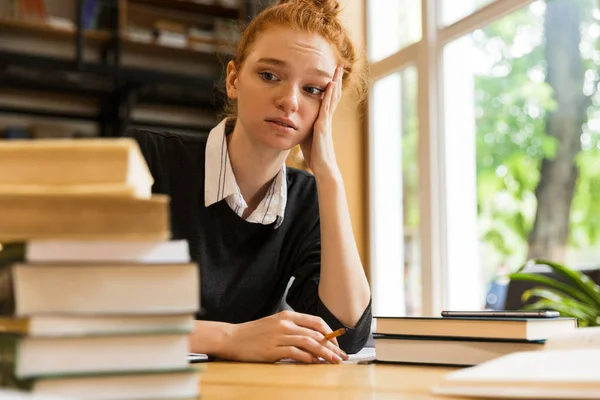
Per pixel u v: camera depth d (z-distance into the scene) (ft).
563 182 12.35
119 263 1.81
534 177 12.50
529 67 12.47
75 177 1.68
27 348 1.72
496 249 12.26
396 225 12.42
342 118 12.13
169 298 1.85
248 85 4.68
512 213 12.39
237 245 5.19
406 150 12.61
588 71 12.00
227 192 5.03
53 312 1.74
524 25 12.33
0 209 1.75
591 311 6.73
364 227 12.37
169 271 1.85
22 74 14.73
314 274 5.16
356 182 12.30
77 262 1.77
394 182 12.39
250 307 5.24
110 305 1.79
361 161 12.35
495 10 10.68
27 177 1.69
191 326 1.90
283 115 4.65
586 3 11.94
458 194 11.96
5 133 15.20
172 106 17.01
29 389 1.69
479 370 2.15
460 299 11.87
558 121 12.38
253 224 5.19
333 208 4.79
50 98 15.96
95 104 16.30
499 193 12.36
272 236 5.31
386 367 3.31
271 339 3.67
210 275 5.07
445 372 3.05
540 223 12.50
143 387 1.82
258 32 4.75
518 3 10.30
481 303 12.04
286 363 3.62
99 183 1.67
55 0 15.81
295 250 5.46
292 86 4.65
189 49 16.11
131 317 1.82
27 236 1.76
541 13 12.32
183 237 5.03
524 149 12.48
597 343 2.65
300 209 5.53
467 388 2.06
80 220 1.78
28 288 1.72
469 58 12.08
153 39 15.81
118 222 1.81
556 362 2.19
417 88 11.98
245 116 4.73
